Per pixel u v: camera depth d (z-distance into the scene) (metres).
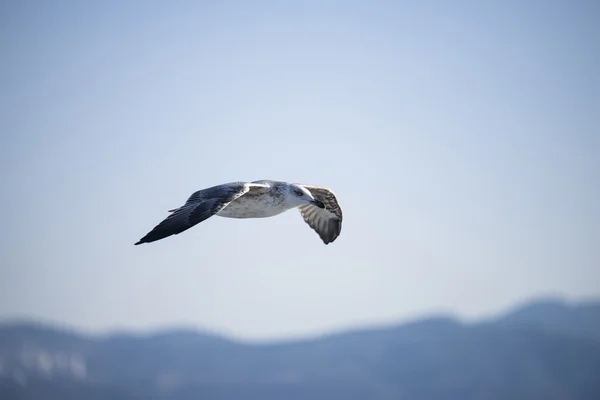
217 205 16.81
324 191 21.73
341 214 22.42
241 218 19.72
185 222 16.38
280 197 19.41
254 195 19.06
